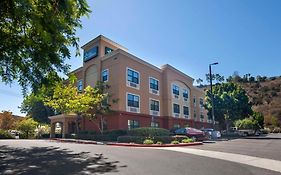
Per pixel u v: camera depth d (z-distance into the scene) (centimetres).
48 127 4400
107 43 3656
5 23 962
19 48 1048
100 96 2964
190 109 4666
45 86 1230
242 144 2198
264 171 906
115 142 2506
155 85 3872
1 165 991
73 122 3622
